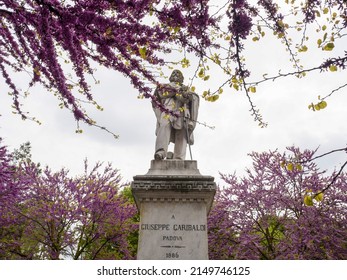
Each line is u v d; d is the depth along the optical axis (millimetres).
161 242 6117
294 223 13609
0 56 5137
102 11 3453
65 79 4160
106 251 17031
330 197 13656
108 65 4176
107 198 15078
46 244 14133
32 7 3912
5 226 14320
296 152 14828
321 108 3393
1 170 10305
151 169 6898
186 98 7734
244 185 15508
